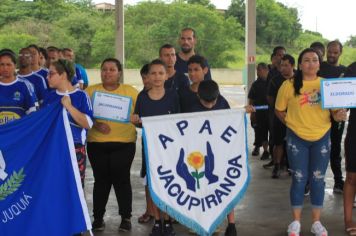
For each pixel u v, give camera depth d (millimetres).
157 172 4398
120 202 5188
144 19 38406
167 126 4434
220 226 5328
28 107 5059
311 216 5637
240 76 36188
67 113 4270
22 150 4121
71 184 4184
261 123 8977
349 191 5117
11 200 4098
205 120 4465
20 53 5887
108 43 35594
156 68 4805
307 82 4781
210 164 4465
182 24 37875
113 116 4879
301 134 4773
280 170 7977
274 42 38531
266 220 5559
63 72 4465
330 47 6254
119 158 5078
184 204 4410
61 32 35406
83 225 4184
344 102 4645
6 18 35750
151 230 5211
